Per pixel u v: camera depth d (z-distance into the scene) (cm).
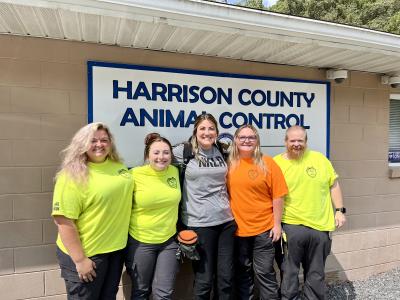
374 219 457
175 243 283
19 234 307
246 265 316
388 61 385
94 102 325
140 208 270
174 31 289
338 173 434
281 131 402
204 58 364
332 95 427
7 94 301
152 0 253
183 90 357
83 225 239
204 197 291
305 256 332
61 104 316
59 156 316
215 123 297
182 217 297
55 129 315
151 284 280
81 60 321
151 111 345
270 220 313
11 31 293
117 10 249
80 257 233
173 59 352
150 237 271
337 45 330
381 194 461
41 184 312
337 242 436
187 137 361
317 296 327
